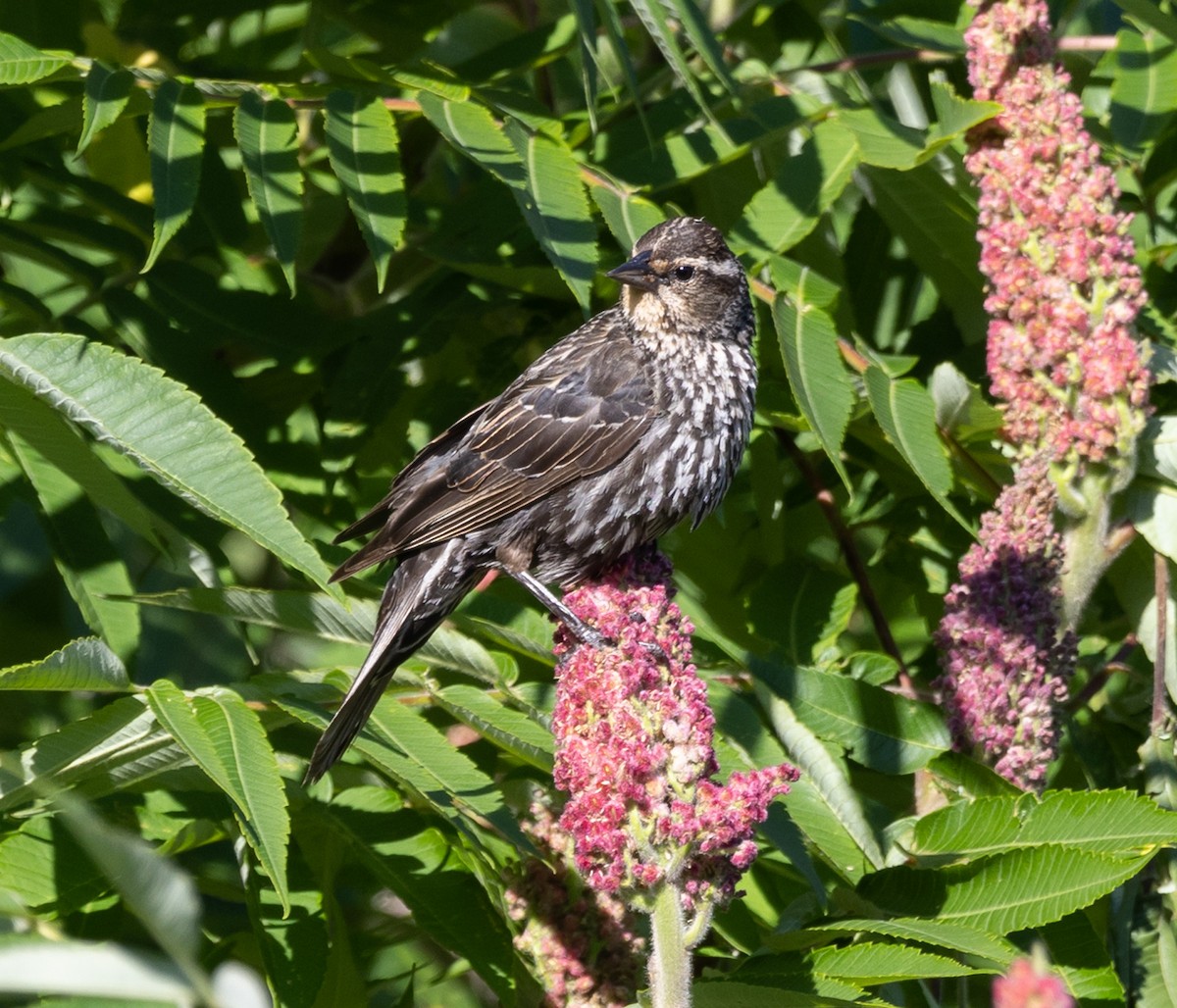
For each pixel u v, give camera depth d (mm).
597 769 6172
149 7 10812
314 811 7754
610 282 10375
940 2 10922
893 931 6871
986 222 8922
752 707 8328
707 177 10500
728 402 9305
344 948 7602
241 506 6473
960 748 8430
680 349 9234
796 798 7875
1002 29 9055
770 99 9523
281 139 7941
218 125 10469
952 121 8828
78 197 9797
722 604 10898
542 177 8102
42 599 11562
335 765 8375
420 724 7422
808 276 8531
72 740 6703
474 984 11484
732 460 9453
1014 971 3535
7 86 9195
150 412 6621
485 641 9039
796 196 8898
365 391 9508
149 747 6863
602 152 9531
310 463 9617
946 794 8320
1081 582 8656
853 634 11469
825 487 10234
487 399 10414
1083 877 7027
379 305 10867
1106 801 7371
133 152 12008
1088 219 8664
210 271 10023
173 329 9359
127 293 9328
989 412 8875
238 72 10727
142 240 9633
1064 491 8570
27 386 6625
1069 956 7762
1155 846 7090
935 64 10945
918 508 10469
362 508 10711
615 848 6137
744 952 8125
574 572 9367
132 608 8406
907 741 8438
